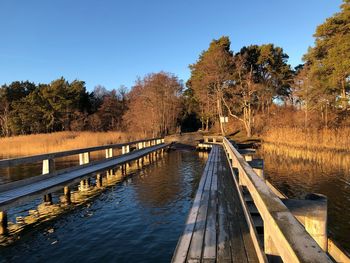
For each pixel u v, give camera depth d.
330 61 22.98
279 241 1.52
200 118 50.19
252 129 35.78
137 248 5.89
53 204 9.33
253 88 33.69
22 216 8.10
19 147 27.84
